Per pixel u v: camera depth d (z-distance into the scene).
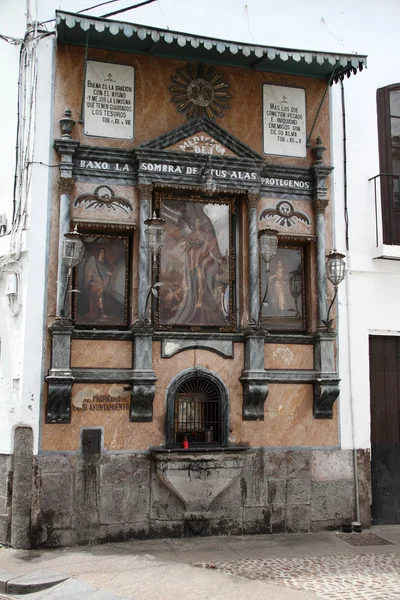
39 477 8.80
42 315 9.10
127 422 9.22
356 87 10.99
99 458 9.05
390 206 10.89
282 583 7.22
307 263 10.41
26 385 8.92
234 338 9.72
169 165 9.66
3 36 9.91
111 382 9.19
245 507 9.51
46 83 9.54
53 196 9.37
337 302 10.33
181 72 10.06
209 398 9.66
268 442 9.73
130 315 9.58
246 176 9.95
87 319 9.45
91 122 9.63
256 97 10.39
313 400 10.00
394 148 11.15
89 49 9.75
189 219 9.92
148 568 7.73
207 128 9.94
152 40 9.38
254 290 9.77
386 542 9.22
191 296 9.78
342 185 10.65
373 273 10.62
